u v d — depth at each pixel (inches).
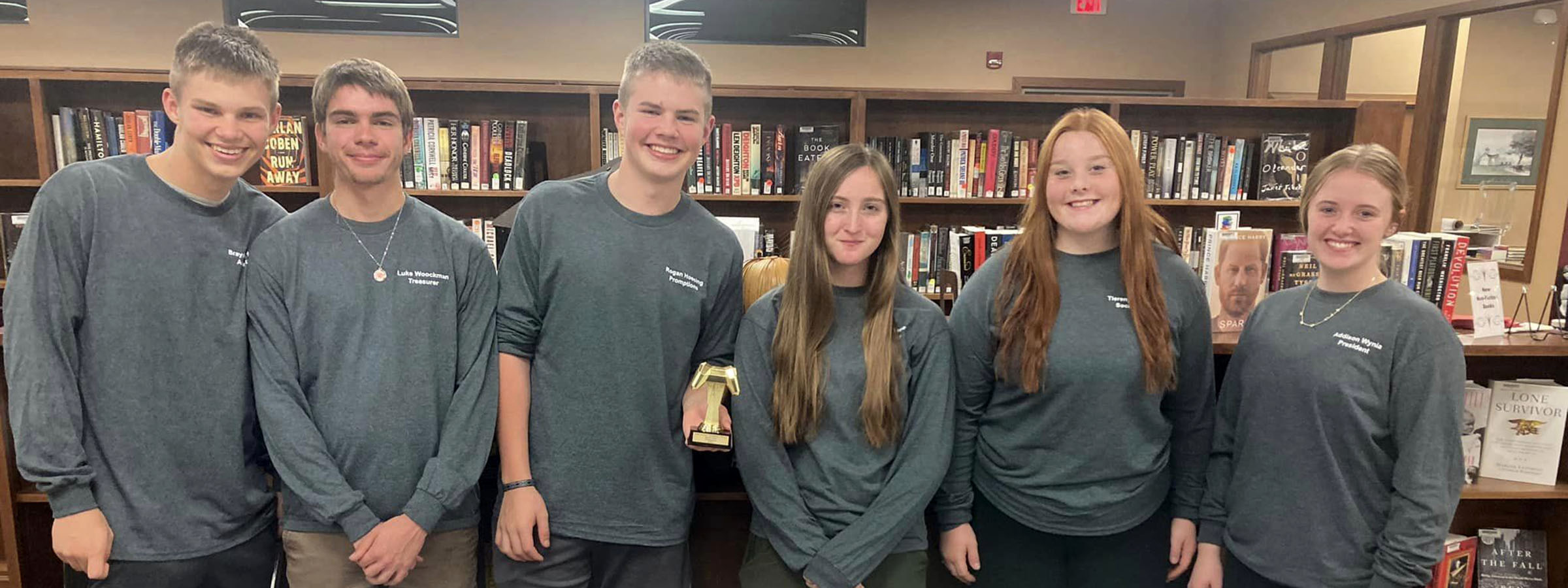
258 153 54.2
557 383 55.6
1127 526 57.9
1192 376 58.9
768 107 145.9
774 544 55.2
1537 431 76.5
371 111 51.9
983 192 143.8
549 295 55.8
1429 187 181.8
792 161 138.9
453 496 53.4
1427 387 53.0
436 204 140.5
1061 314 56.5
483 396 55.3
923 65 221.9
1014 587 59.6
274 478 61.6
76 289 50.6
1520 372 83.6
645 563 57.4
